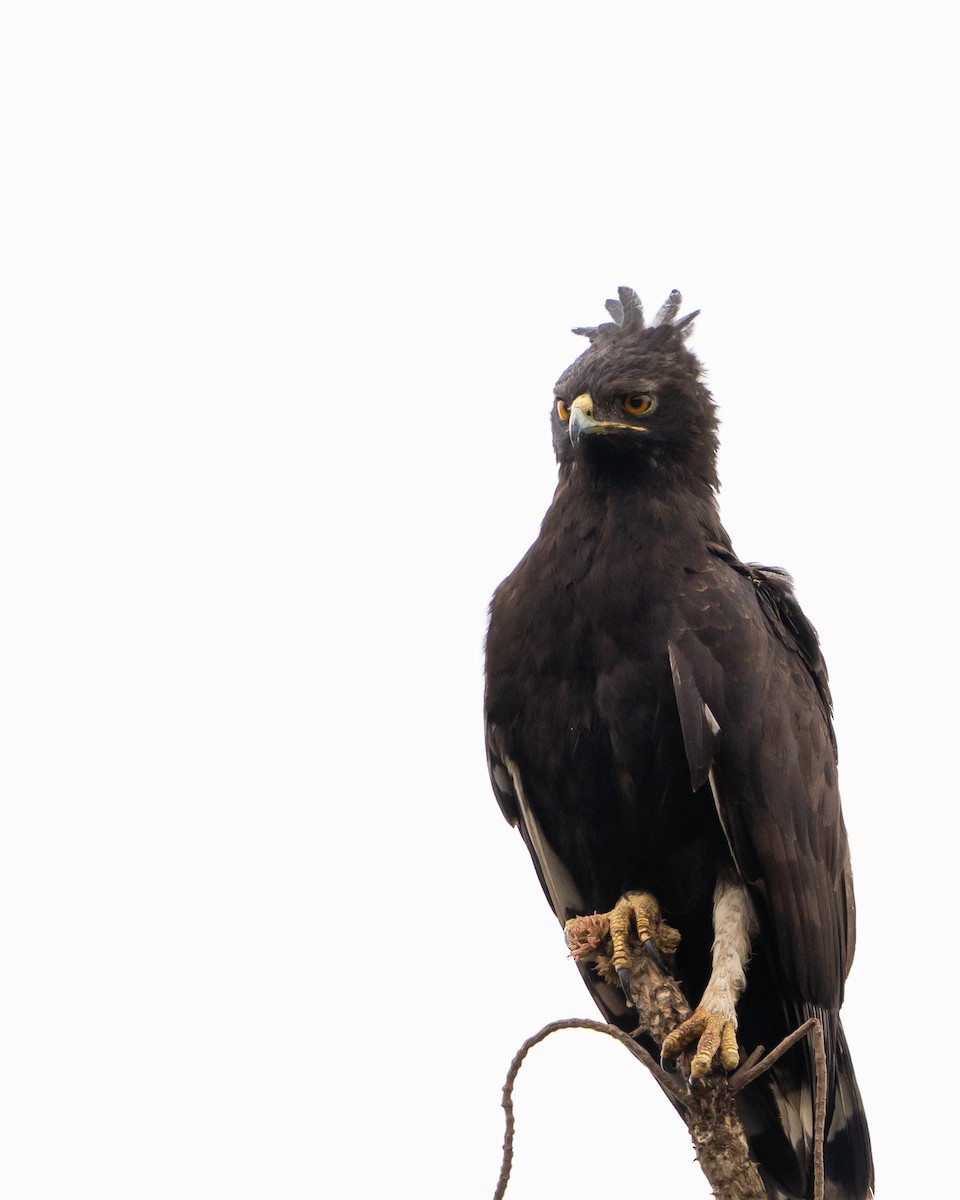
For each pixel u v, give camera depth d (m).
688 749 11.46
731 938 11.52
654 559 12.13
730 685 11.72
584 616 12.09
